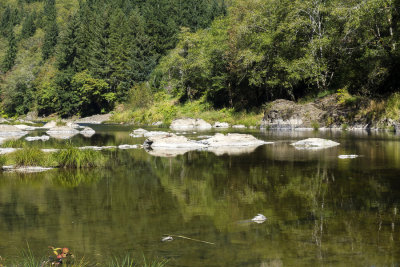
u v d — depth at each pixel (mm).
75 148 11336
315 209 5523
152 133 24609
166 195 6703
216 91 41688
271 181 7824
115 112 57094
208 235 4441
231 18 40344
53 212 5609
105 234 4535
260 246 4043
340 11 25125
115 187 7539
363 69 25734
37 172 9750
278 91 34719
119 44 63344
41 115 72312
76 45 71938
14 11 139250
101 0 96688
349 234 4375
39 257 3852
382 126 22312
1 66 96312
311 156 11789
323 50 28500
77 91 65188
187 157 12359
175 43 66688
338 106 25766
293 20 29125
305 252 3848
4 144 15422
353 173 8508
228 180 8078
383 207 5555
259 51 31906
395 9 22750
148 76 59719
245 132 24094
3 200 6461
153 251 3963
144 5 95938
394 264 3518
